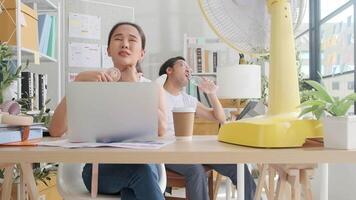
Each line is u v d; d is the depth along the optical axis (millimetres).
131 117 836
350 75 3105
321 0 3779
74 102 825
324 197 1117
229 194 2461
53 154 689
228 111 3574
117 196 1260
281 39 876
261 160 678
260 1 1025
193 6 4277
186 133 1009
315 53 3857
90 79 1062
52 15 3178
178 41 4277
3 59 2053
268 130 752
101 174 1228
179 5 4281
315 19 3852
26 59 2875
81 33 3596
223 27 1045
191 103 2445
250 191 1768
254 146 762
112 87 825
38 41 2748
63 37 3590
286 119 806
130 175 1134
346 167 2654
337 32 3387
